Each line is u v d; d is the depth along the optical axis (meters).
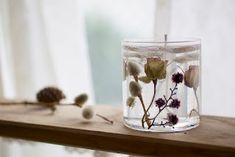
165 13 0.58
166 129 0.46
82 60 0.68
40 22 0.68
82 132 0.48
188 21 0.58
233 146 0.41
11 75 0.73
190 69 0.47
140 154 0.45
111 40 0.73
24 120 0.52
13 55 0.70
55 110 0.58
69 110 0.58
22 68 0.70
